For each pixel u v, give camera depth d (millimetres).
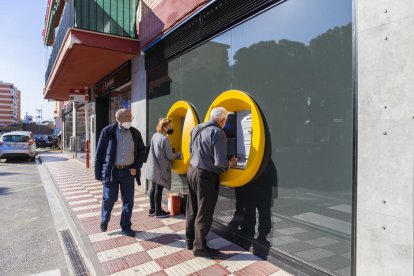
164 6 5715
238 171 3535
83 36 6273
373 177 2285
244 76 3816
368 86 2316
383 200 2221
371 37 2293
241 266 3281
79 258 3736
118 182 4250
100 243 3916
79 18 6316
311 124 2932
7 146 15602
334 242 2709
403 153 2102
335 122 2711
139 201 6164
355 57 2469
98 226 4586
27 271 3449
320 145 2844
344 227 2623
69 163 14180
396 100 2141
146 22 6449
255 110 3445
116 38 6648
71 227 4812
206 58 4609
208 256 3480
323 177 2812
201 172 3365
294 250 3102
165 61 5852
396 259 2146
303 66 3021
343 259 2629
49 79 11406
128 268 3240
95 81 10711
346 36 2627
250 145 3695
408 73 2072
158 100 6164
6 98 110688
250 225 3684
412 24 2049
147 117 6625
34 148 16750
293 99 3129
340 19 2680
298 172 3068
